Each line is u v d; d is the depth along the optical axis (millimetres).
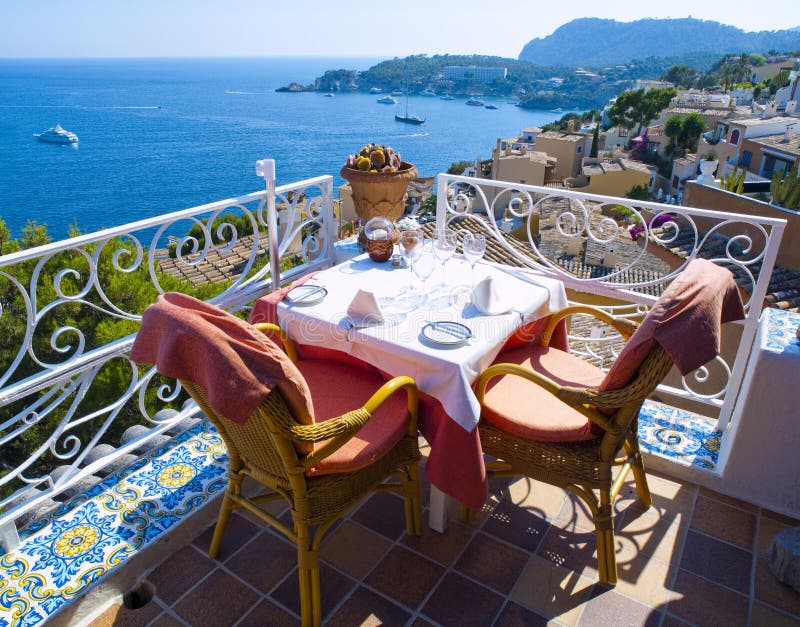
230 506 2084
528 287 2467
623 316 3127
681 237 11602
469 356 1905
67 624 1912
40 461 6855
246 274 3086
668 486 2588
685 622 1925
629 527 2350
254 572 2111
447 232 2447
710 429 2887
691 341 1618
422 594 2016
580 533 2301
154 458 2631
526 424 1995
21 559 2062
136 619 1930
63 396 2277
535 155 37469
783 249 10055
